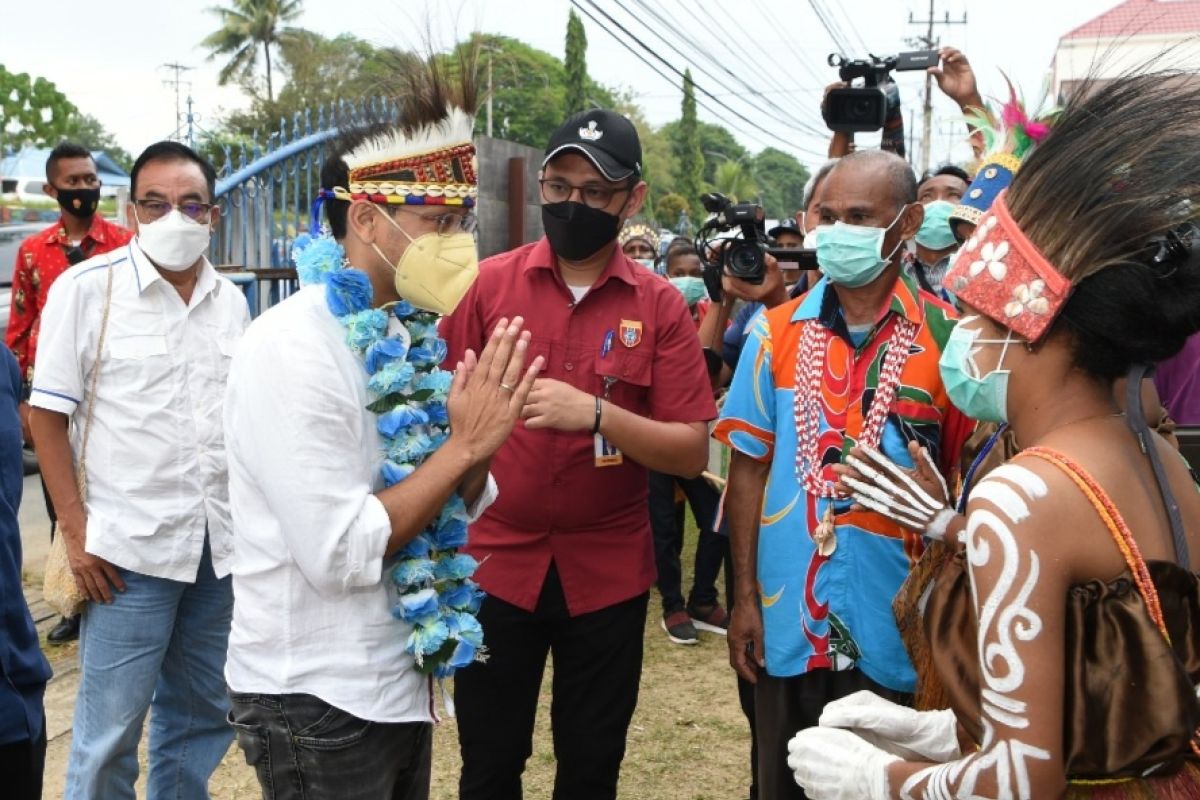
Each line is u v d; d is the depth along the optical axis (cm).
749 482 270
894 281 251
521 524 274
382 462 195
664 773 376
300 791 192
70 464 289
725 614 525
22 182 3009
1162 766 144
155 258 296
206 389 302
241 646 194
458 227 201
